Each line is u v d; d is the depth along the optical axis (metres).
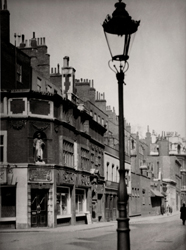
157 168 78.69
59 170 30.58
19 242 19.30
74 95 37.66
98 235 23.34
